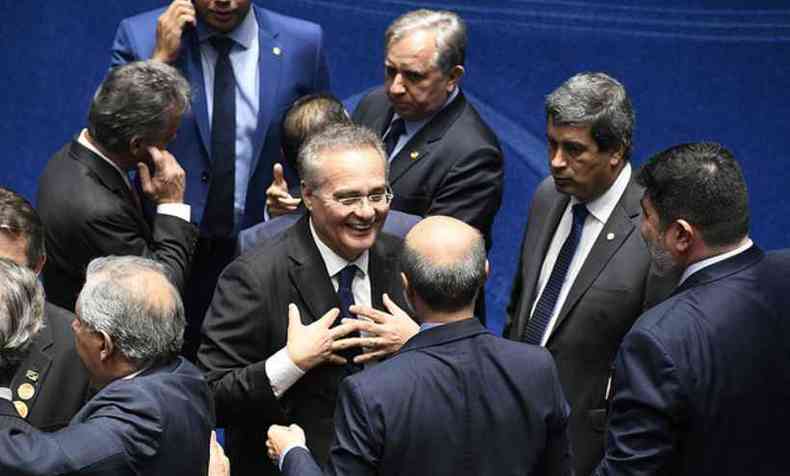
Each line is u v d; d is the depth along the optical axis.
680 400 10.35
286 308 11.95
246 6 16.50
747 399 10.49
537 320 13.67
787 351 10.63
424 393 10.34
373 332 11.70
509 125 24.19
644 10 24.05
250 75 16.84
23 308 9.77
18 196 11.69
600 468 10.66
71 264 13.82
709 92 24.00
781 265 10.92
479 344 10.60
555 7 24.19
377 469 10.28
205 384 10.36
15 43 24.42
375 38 24.42
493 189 15.92
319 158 11.66
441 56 15.41
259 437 11.98
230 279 12.09
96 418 9.69
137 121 13.65
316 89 17.47
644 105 24.06
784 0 23.73
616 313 13.09
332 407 11.89
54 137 24.33
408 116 15.85
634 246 13.18
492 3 24.22
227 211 16.77
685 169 10.77
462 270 10.56
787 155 23.72
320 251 12.09
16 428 9.53
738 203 10.74
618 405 10.64
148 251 13.91
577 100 12.87
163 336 10.09
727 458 10.52
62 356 11.59
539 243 14.04
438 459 10.30
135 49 17.02
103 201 13.67
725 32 23.94
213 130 16.62
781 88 23.88
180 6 16.31
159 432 9.71
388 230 12.79
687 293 10.77
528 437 10.48
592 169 13.06
